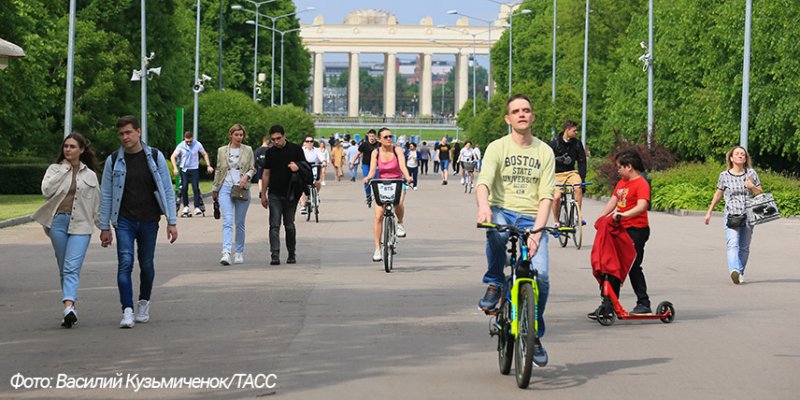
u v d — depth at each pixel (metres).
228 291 17.50
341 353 12.28
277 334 13.52
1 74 45.22
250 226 31.44
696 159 54.56
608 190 48.84
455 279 19.22
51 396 10.20
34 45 46.47
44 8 51.19
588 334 13.82
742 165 19.44
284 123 88.31
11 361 11.84
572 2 78.19
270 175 21.59
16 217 32.50
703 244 27.16
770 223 34.81
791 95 44.59
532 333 10.29
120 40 57.97
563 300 16.84
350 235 28.69
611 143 63.22
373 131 40.34
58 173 14.35
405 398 10.06
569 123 25.98
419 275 19.83
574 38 78.12
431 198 49.12
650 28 52.22
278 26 111.75
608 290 14.55
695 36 53.75
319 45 187.12
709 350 12.70
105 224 14.33
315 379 10.88
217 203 21.77
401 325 14.21
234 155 21.45
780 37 44.22
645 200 14.98
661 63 56.69
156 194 14.30
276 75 110.31
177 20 68.62
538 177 11.36
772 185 38.91
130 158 14.34
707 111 49.47
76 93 56.19
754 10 45.31
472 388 10.51
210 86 88.81
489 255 11.48
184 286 18.11
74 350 12.48
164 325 14.20
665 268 21.70
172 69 62.53
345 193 52.88
